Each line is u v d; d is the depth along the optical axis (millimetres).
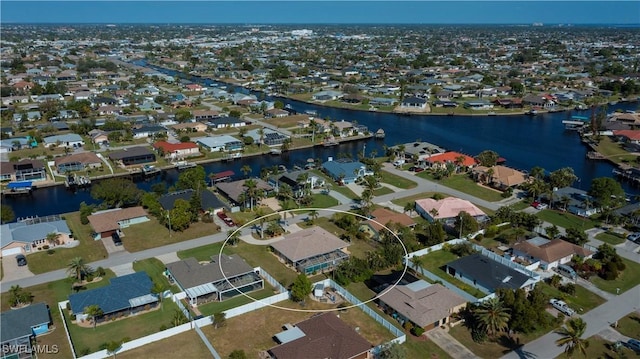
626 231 117812
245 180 145375
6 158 170500
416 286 88938
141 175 162375
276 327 80312
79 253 105438
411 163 174375
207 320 80438
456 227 116125
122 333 78562
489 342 76812
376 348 73438
